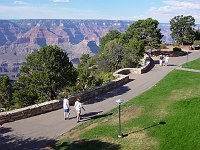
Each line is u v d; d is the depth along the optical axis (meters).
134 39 45.84
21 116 20.25
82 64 46.69
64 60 26.52
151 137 15.83
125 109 20.94
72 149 15.46
